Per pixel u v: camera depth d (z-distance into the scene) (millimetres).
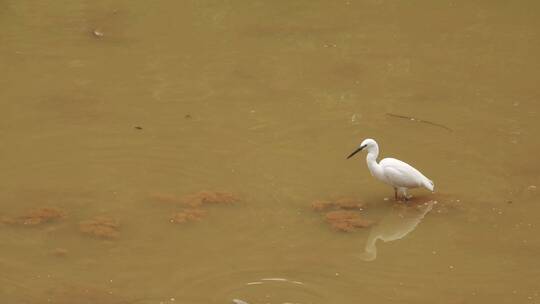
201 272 12906
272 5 23734
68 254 13297
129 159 16266
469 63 20562
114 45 21250
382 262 13258
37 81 19391
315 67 20266
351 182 15609
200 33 21984
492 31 22250
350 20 22797
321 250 13562
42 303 12039
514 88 19391
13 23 22297
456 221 14359
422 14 23188
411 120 17953
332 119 17969
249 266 13086
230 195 15062
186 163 16156
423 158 16438
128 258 13242
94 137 17047
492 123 17844
